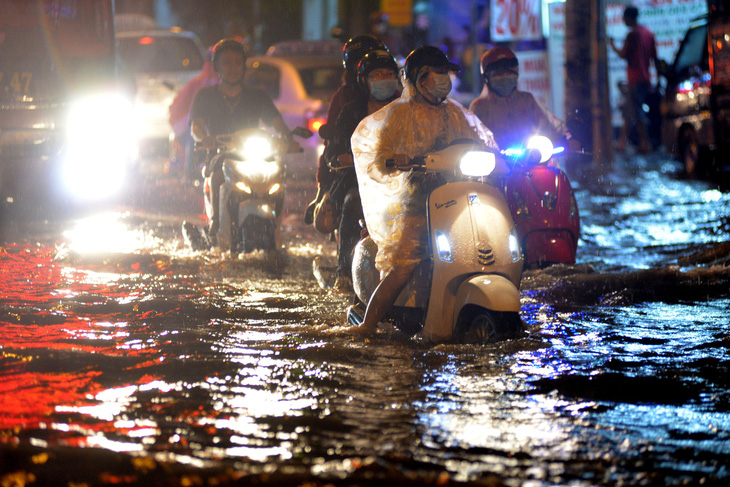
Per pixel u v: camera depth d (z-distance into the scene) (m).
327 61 29.58
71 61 21.78
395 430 6.54
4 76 20.91
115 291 11.93
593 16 27.19
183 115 26.16
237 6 68.31
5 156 21.02
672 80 26.33
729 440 6.43
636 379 7.89
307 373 8.02
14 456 5.80
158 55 35.09
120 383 7.66
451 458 6.01
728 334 9.59
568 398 7.36
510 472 5.78
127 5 67.75
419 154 9.27
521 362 8.38
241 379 7.82
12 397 7.22
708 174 24.45
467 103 35.28
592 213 19.70
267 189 14.70
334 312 10.74
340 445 6.22
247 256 14.58
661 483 5.69
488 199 9.09
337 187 12.20
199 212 21.11
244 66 15.23
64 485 5.39
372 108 11.59
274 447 6.17
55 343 9.03
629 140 33.06
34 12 21.23
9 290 11.88
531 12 31.88
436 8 53.62
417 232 9.25
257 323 10.12
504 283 8.71
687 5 33.69
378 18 47.88
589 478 5.73
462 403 7.20
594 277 12.53
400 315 9.55
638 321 10.24
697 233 16.67
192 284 12.49
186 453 6.02
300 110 28.42
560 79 31.62
